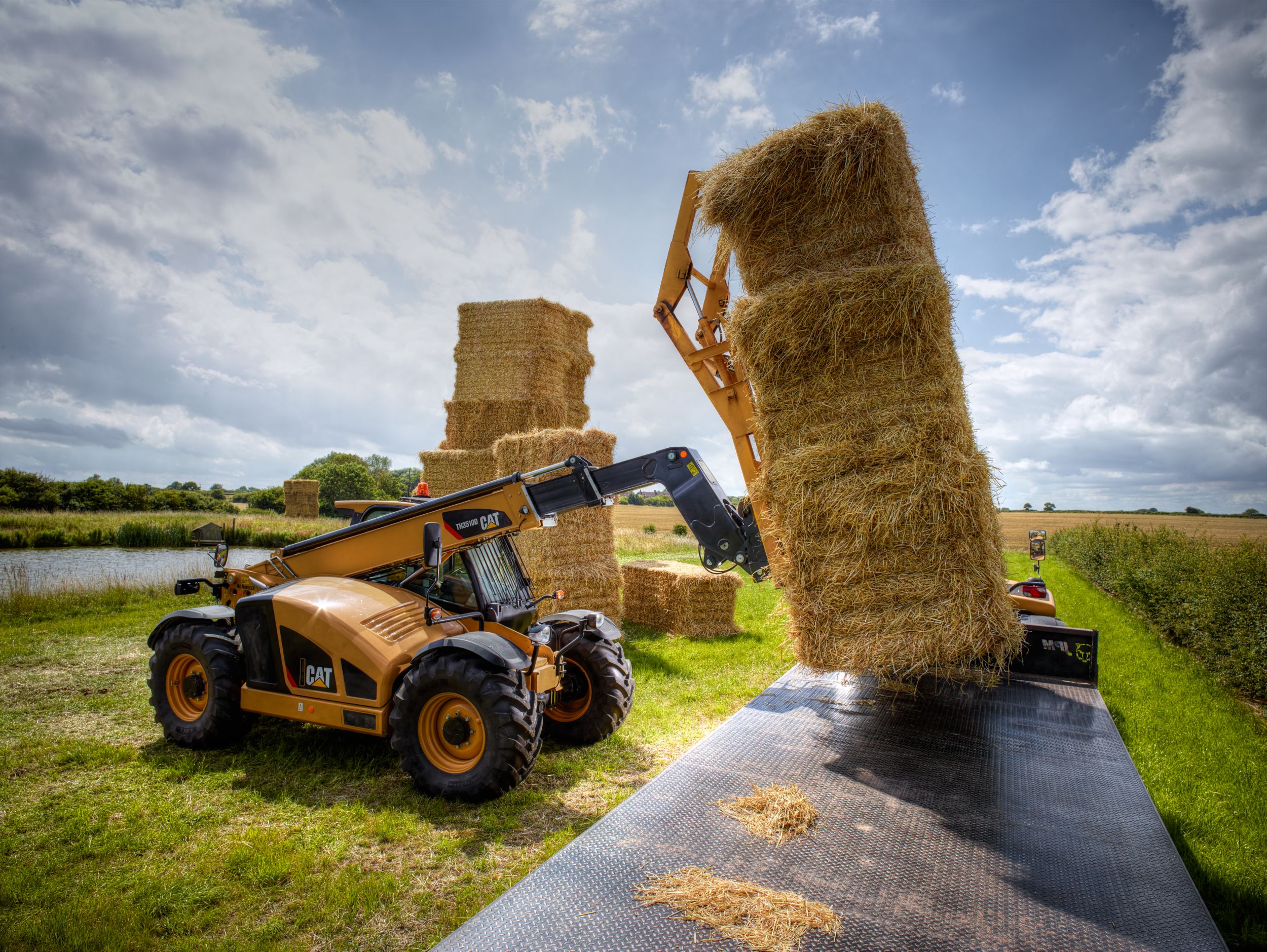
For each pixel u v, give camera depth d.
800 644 3.54
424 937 2.55
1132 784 2.56
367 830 3.38
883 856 2.03
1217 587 7.34
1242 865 3.05
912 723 3.27
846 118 3.57
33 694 5.75
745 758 2.82
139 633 8.18
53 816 3.54
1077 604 11.54
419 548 4.45
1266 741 4.85
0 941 2.51
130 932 2.57
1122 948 1.58
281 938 2.55
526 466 8.41
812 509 3.46
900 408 3.34
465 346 11.43
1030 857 2.01
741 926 1.67
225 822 3.48
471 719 3.69
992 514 3.34
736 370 5.15
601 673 4.60
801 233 3.82
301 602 4.10
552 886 1.87
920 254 3.64
